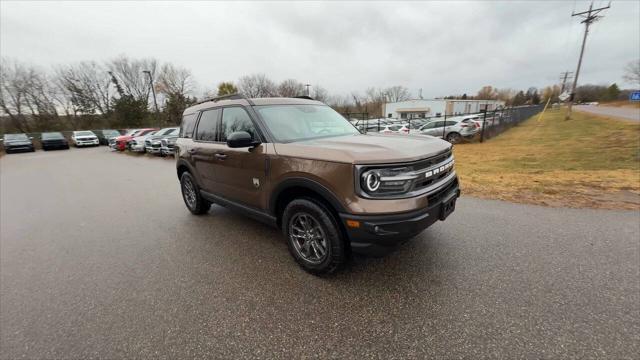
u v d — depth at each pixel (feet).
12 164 52.13
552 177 19.92
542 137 47.42
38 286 9.33
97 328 7.23
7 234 14.51
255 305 7.82
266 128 9.86
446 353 5.95
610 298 7.30
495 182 19.43
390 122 79.36
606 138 38.47
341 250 8.23
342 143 8.71
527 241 10.60
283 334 6.72
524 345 6.01
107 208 18.45
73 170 39.04
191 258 10.77
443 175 8.82
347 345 6.30
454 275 8.65
